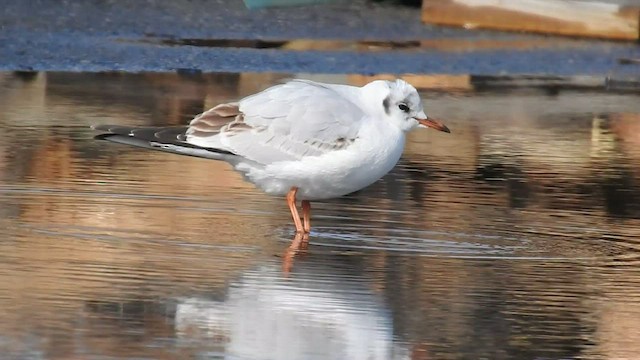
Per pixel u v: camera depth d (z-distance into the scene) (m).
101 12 25.22
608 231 14.30
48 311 10.71
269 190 13.67
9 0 25.55
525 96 21.98
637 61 24.55
